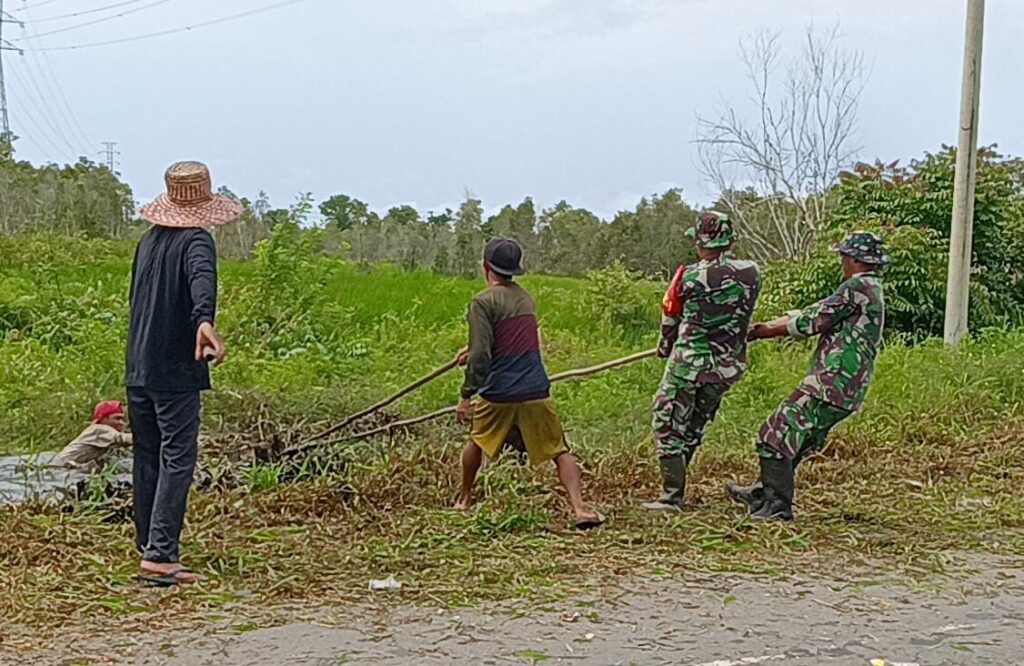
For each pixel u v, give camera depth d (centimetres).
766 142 2531
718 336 718
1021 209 1864
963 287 1447
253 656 483
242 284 1535
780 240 2469
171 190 584
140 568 588
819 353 719
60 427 1020
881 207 1827
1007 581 611
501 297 705
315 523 698
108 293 1689
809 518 732
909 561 643
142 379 571
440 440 920
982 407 1101
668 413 732
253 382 1175
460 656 488
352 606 551
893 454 937
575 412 1088
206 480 786
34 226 2709
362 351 1349
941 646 509
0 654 479
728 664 483
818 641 513
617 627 527
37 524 660
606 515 725
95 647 490
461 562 622
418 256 3045
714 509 752
